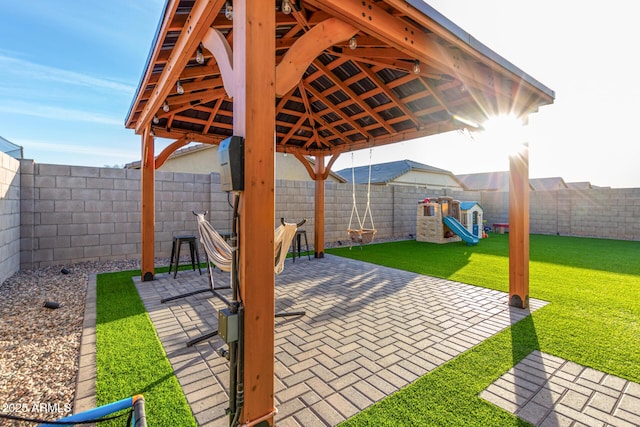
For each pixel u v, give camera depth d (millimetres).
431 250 8742
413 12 2145
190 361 2650
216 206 7449
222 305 4020
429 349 2891
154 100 3891
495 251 8547
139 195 6543
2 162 4551
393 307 4031
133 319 3520
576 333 3195
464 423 1916
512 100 3574
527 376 2430
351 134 6387
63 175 5758
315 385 2334
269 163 1767
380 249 8930
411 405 2092
